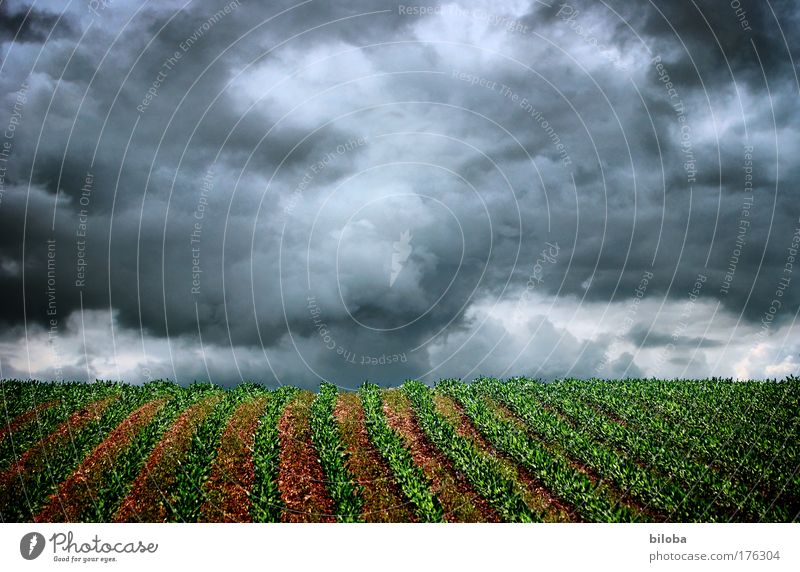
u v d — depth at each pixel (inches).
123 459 890.7
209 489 817.5
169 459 918.4
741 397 1334.9
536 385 1510.8
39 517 743.1
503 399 1373.0
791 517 729.6
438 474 912.3
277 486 821.2
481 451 1016.9
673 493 792.3
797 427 1071.0
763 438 1004.6
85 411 1201.4
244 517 751.7
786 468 866.1
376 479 886.4
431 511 754.2
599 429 1115.3
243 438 1019.3
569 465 933.2
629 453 994.1
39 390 1357.0
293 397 1353.3
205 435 982.4
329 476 860.6
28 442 1007.6
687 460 925.2
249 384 1467.8
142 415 1153.4
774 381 1455.5
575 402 1343.5
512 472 915.4
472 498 822.5
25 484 813.2
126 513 753.6
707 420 1154.7
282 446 1000.9
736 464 903.1
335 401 1318.9
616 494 836.6
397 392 1427.2
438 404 1321.4
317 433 1041.5
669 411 1236.5
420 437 1096.2
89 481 840.9
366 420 1134.4
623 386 1496.1
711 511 750.5
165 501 776.9
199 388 1443.2
